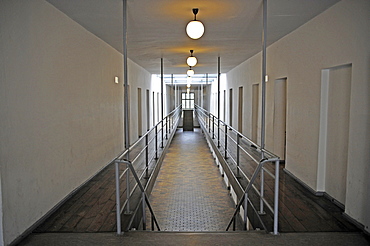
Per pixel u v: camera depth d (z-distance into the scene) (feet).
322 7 8.43
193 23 8.47
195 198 16.19
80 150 10.24
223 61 21.15
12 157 6.31
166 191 17.20
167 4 8.21
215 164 22.75
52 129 8.09
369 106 6.66
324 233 6.61
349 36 7.41
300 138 10.78
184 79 42.55
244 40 13.32
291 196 9.34
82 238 6.46
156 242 6.21
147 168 12.70
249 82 19.53
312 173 9.74
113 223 7.30
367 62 6.72
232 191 16.20
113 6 8.31
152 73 30.66
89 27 10.59
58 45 8.48
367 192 6.63
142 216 8.91
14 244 6.28
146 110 27.96
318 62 9.21
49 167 7.91
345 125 8.21
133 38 12.68
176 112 43.19
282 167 13.25
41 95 7.49
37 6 7.30
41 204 7.46
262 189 7.78
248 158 14.55
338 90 8.55
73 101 9.61
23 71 6.69
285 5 8.27
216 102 38.88
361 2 6.91
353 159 7.27
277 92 13.98
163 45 14.55
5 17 6.07
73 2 7.89
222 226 13.04
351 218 7.30
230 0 7.93
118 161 6.46
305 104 10.31
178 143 31.42
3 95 6.02
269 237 6.40
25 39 6.77
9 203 6.20
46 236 6.63
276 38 12.79
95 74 12.01
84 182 10.58
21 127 6.63
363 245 6.10
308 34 9.96
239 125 23.77
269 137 14.75
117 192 6.50
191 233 6.61
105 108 13.50
